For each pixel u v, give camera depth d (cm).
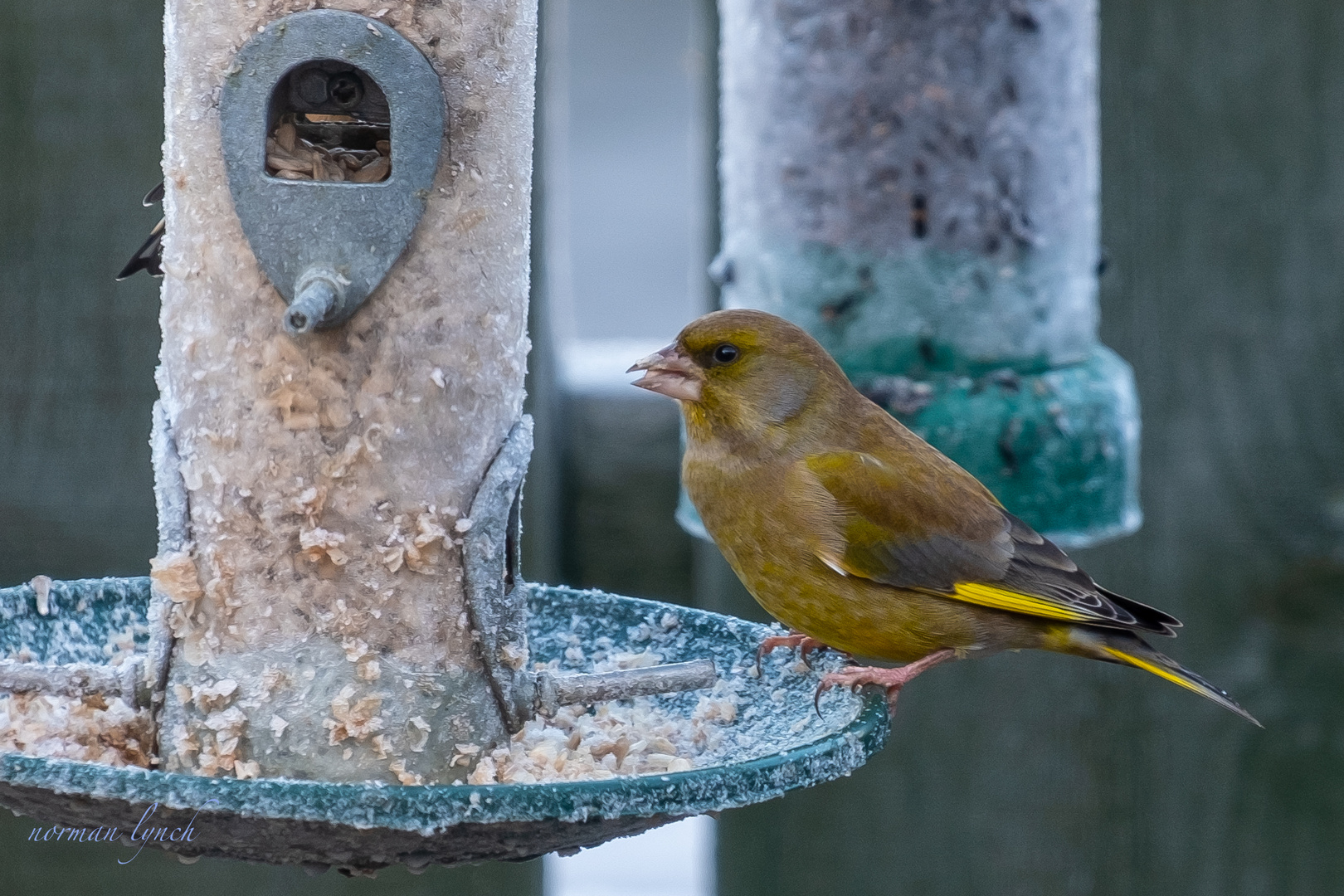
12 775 511
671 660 745
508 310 652
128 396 979
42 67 973
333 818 511
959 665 1069
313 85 624
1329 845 1050
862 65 934
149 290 979
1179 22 1031
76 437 979
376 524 631
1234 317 1040
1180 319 1043
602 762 649
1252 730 1053
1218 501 1046
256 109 613
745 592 1017
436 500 636
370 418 630
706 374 815
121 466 980
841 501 798
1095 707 1063
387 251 621
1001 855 1070
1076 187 952
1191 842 1062
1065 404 903
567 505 1038
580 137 1648
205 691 629
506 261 650
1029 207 933
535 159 958
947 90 929
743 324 815
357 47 611
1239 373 1041
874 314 934
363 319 627
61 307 975
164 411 644
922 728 1072
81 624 709
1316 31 1025
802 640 747
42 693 622
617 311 1591
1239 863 1059
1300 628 1045
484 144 639
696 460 827
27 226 974
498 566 646
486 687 645
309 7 616
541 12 962
